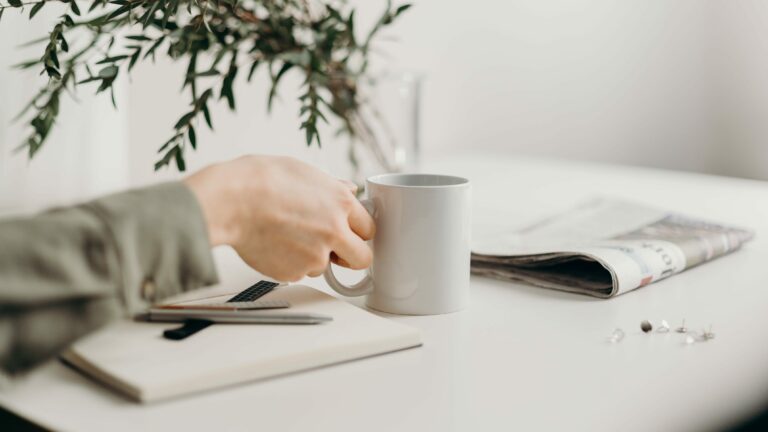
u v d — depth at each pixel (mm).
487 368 648
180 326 673
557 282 885
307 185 712
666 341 724
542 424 546
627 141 2363
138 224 609
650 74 2295
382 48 2039
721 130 2219
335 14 1179
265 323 691
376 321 705
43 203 1504
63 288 571
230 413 552
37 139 1452
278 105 1901
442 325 755
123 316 598
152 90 1700
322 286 887
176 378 571
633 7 2283
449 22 2168
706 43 2203
